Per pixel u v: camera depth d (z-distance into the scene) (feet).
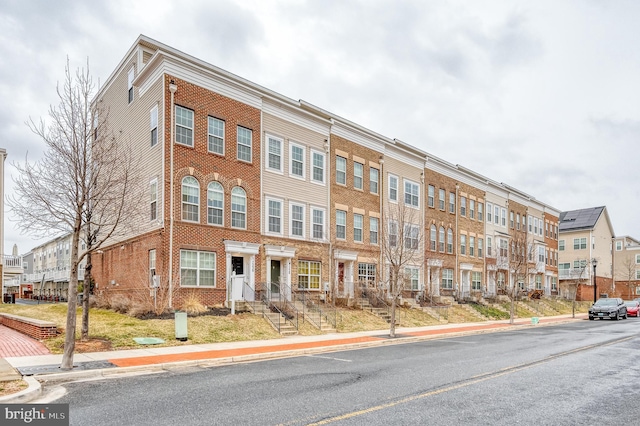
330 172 96.53
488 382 34.50
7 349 46.50
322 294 91.40
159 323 60.95
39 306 83.66
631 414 25.99
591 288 209.05
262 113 84.64
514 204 167.73
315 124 94.53
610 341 65.31
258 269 81.05
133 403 27.89
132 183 53.01
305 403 27.78
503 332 83.46
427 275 120.26
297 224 89.10
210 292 73.61
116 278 84.38
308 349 52.75
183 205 72.08
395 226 96.68
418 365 42.75
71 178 47.19
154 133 73.97
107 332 54.65
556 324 106.11
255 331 64.03
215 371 39.63
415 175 120.67
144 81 78.02
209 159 75.77
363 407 26.86
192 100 74.54
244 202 80.28
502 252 153.58
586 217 225.97
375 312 91.25
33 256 208.95
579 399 29.40
